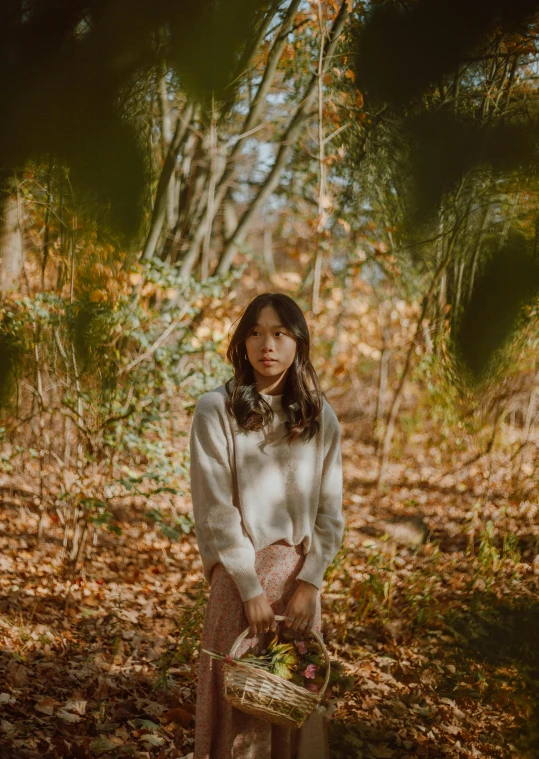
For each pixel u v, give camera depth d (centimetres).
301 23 495
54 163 113
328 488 203
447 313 448
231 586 189
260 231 1261
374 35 114
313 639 195
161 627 395
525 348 239
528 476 507
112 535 564
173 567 516
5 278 447
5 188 136
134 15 106
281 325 191
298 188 835
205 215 759
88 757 240
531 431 546
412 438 814
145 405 470
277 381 198
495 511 573
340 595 431
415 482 765
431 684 308
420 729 273
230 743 189
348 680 228
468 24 111
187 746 262
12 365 275
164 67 111
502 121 123
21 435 545
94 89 109
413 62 113
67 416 467
